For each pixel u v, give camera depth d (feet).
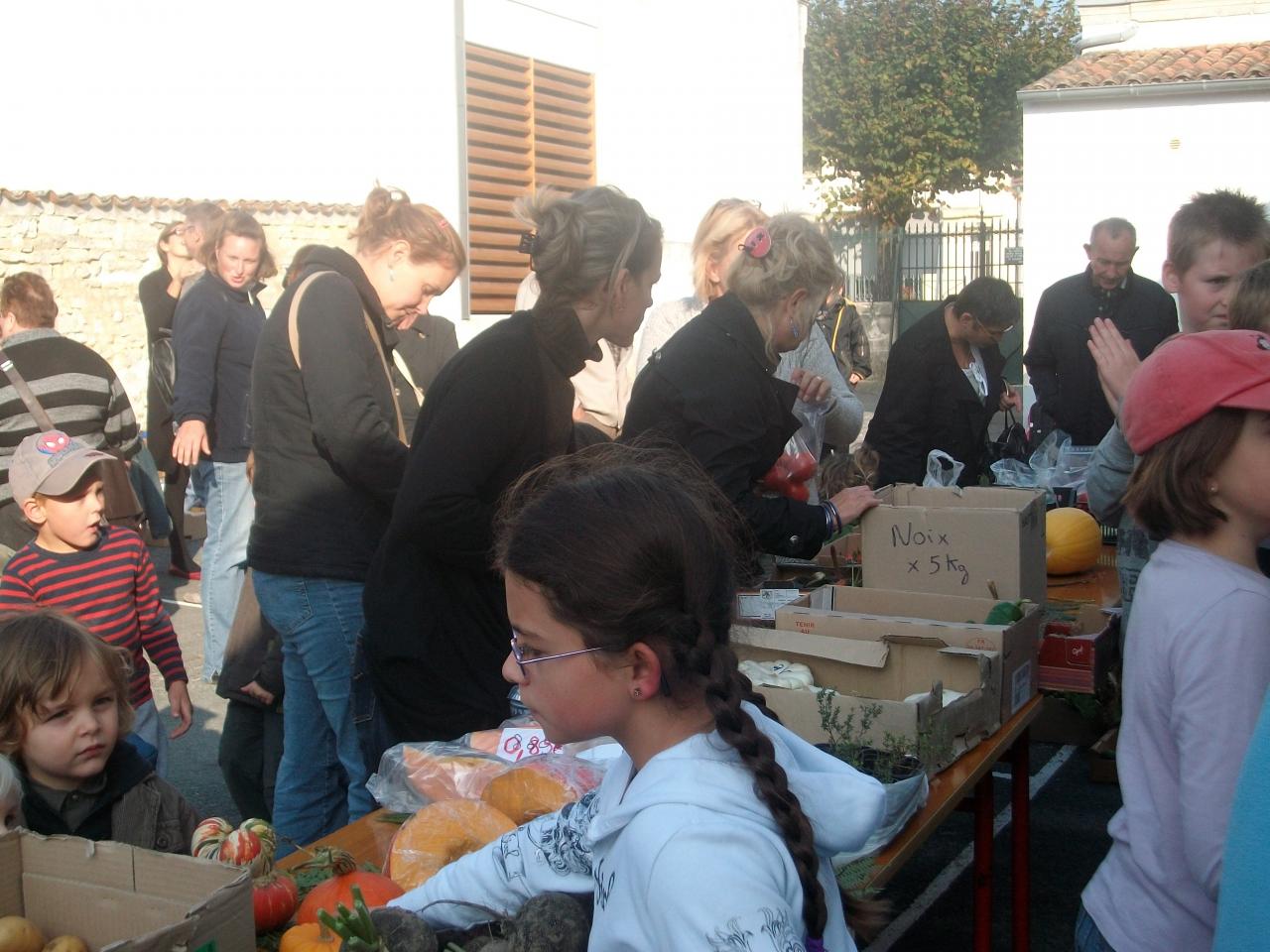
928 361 16.79
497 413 8.67
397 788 7.58
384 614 9.13
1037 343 20.25
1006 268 74.84
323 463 10.81
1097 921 6.59
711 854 4.14
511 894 5.33
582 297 8.93
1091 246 19.63
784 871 4.25
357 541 10.87
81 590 11.44
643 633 4.34
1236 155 42.06
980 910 9.96
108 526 11.98
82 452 11.47
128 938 5.23
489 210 34.40
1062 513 13.30
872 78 82.02
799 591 10.46
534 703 4.51
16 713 7.12
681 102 42.47
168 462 24.73
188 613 23.44
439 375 9.05
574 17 37.11
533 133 35.78
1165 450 6.37
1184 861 6.20
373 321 11.14
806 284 9.75
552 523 4.43
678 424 9.65
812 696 8.23
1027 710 9.69
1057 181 43.78
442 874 5.55
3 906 5.35
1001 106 84.64
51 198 27.27
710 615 4.49
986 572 10.53
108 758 7.60
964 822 15.42
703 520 4.56
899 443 17.08
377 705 9.44
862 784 4.68
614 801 4.67
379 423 10.56
